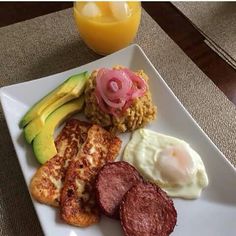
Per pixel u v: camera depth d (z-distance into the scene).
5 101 0.33
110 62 0.37
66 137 0.32
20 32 0.42
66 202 0.28
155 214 0.27
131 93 0.33
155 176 0.30
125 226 0.26
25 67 0.39
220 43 0.40
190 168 0.30
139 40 0.41
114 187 0.28
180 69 0.38
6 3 0.46
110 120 0.33
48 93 0.35
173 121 0.33
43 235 0.28
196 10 0.43
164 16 0.43
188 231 0.28
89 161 0.30
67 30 0.42
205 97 0.36
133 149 0.32
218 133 0.34
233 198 0.29
